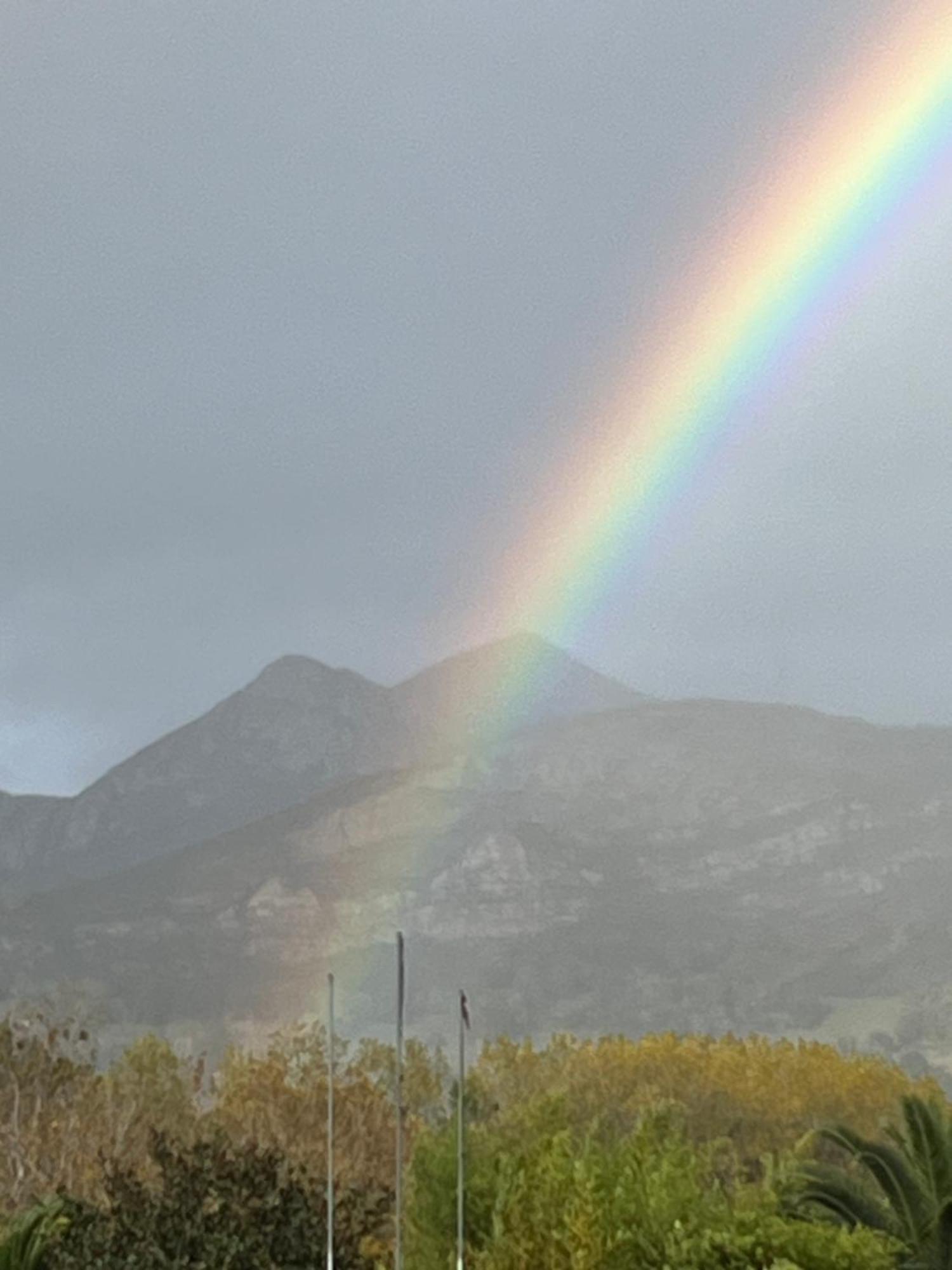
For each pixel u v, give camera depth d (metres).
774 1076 104.44
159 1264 43.09
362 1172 89.81
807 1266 32.56
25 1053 94.12
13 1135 85.25
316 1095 95.06
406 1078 104.31
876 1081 105.25
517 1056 108.38
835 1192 40.19
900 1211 40.16
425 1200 42.72
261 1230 44.06
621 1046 106.88
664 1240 33.69
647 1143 36.72
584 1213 34.06
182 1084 97.56
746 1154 99.62
